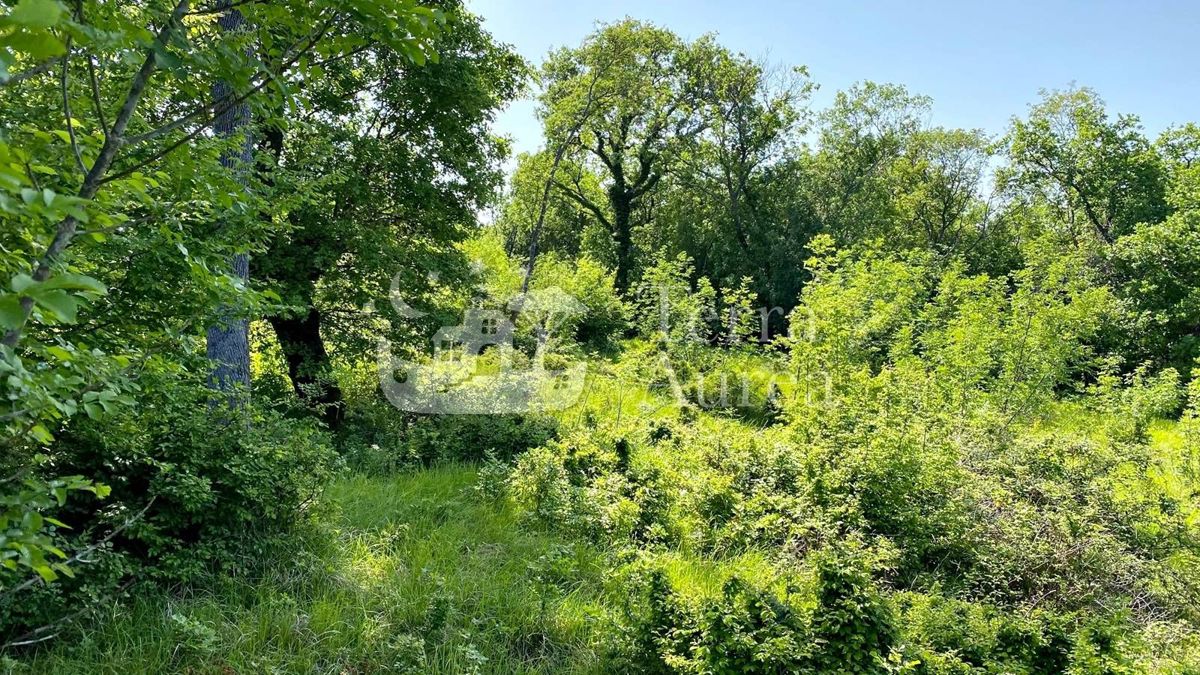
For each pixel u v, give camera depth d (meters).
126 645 3.72
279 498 4.96
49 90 3.11
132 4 2.27
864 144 29.12
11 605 3.42
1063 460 7.66
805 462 7.13
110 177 1.90
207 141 3.36
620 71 21.44
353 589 4.62
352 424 10.12
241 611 4.18
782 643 3.81
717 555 6.26
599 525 6.38
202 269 2.71
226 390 5.61
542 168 24.69
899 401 7.99
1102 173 25.41
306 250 9.41
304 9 2.11
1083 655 3.97
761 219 27.77
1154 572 5.58
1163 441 11.31
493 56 11.35
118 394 2.08
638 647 4.12
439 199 10.56
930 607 4.65
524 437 9.31
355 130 9.98
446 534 5.84
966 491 6.63
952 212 32.69
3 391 1.76
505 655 4.22
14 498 1.66
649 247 29.75
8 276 1.79
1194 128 24.94
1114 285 21.00
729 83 27.19
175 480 4.27
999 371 12.27
